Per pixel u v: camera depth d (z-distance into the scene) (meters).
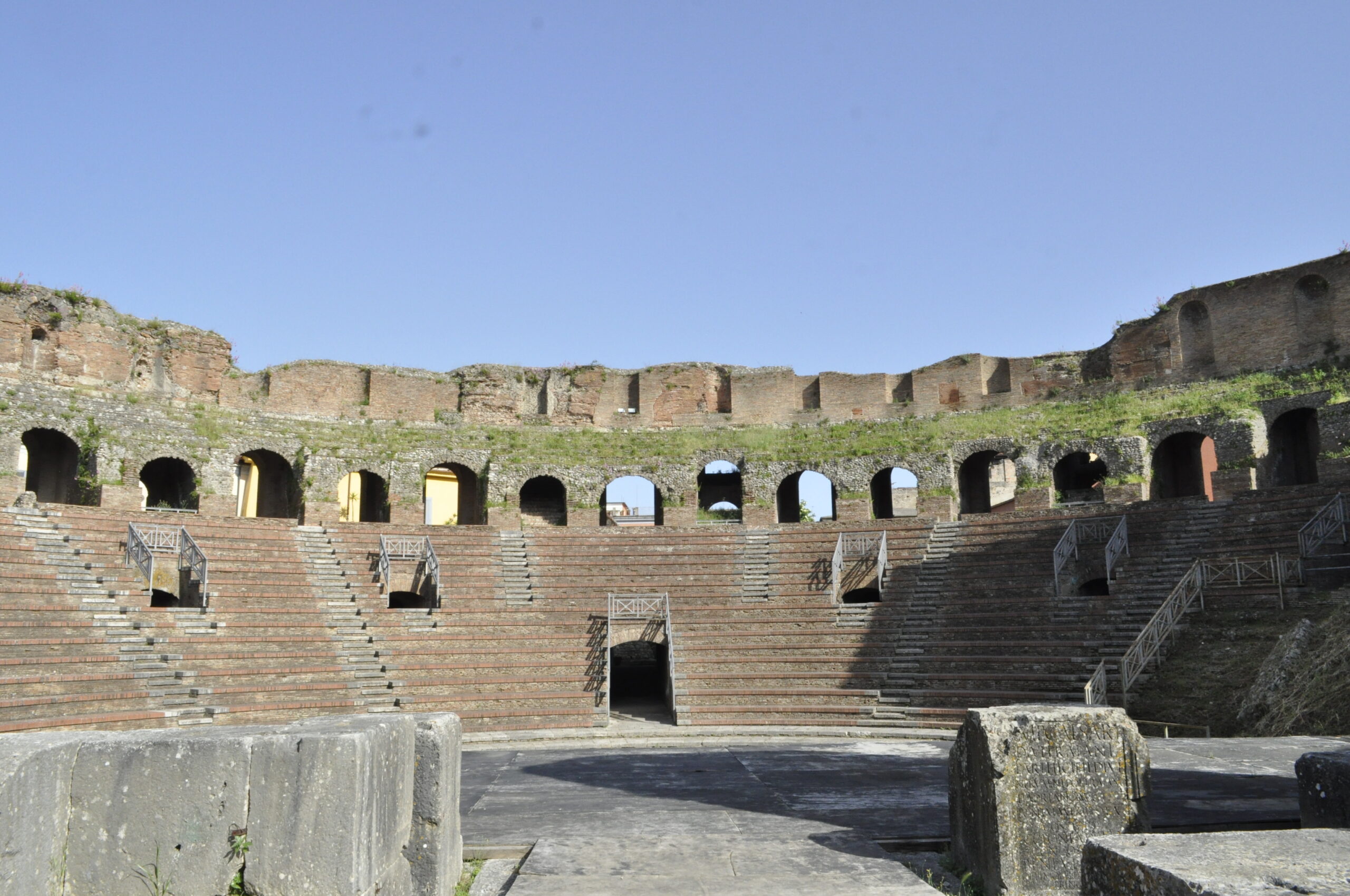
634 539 38.50
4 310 34.72
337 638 29.47
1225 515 30.22
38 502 35.25
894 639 30.25
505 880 10.01
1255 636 24.05
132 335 38.56
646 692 35.44
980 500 43.97
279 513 41.75
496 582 34.84
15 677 21.70
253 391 41.38
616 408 47.09
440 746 8.57
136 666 24.67
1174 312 39.81
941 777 15.90
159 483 40.72
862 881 9.44
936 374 44.56
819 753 19.39
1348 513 25.97
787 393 46.12
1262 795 12.40
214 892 7.02
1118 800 8.67
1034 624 28.78
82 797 7.12
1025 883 8.50
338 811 7.07
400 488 41.19
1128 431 36.94
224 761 7.18
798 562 36.28
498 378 45.75
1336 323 35.25
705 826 12.10
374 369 43.66
